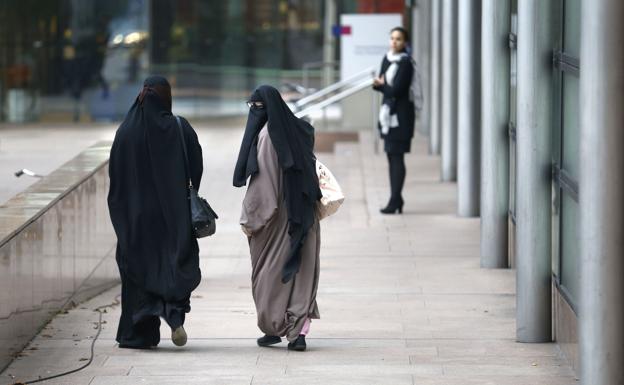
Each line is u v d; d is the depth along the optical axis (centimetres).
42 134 7175
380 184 4747
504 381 1927
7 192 4509
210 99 8525
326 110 7719
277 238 2111
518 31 2212
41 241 2270
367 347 2184
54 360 2064
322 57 8306
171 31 8438
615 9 1544
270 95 2088
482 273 3009
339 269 3078
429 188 4622
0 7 8250
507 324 2406
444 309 2564
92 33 8338
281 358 2089
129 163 2100
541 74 2197
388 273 3017
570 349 2036
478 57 3831
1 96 8294
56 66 8331
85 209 2705
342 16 6894
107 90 8375
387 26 6888
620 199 1579
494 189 3053
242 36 8419
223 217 4138
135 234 2094
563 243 2169
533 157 2203
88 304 2634
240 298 2728
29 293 2175
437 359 2084
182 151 2105
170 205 2094
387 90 3888
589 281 1609
